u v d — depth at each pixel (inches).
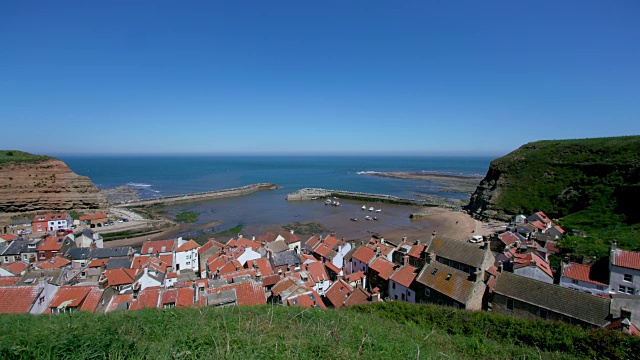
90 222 4222.4
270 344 584.4
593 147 4768.7
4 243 2706.7
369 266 2142.0
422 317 1259.2
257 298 1464.1
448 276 1620.3
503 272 1547.7
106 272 1948.8
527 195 4699.8
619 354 909.2
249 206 5940.0
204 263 2507.4
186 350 508.4
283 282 1729.8
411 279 1798.7
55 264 2171.5
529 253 2116.1
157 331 655.8
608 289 1653.5
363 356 620.4
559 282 1803.6
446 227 4397.1
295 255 2401.6
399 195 7283.5
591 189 4040.4
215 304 1346.0
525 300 1387.8
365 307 1395.2
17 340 487.5
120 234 3956.7
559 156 5022.1
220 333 623.2
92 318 789.2
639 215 3179.1
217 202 6363.2
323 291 2092.8
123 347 503.8
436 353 778.2
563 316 1279.5
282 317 891.4
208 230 4195.4
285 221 4746.6
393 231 4212.6
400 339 850.1
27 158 4899.1
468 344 976.9
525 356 906.7
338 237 3905.0
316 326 817.5
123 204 5570.9
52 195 4744.1
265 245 2657.5
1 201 4367.6
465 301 1453.0
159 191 7751.0
